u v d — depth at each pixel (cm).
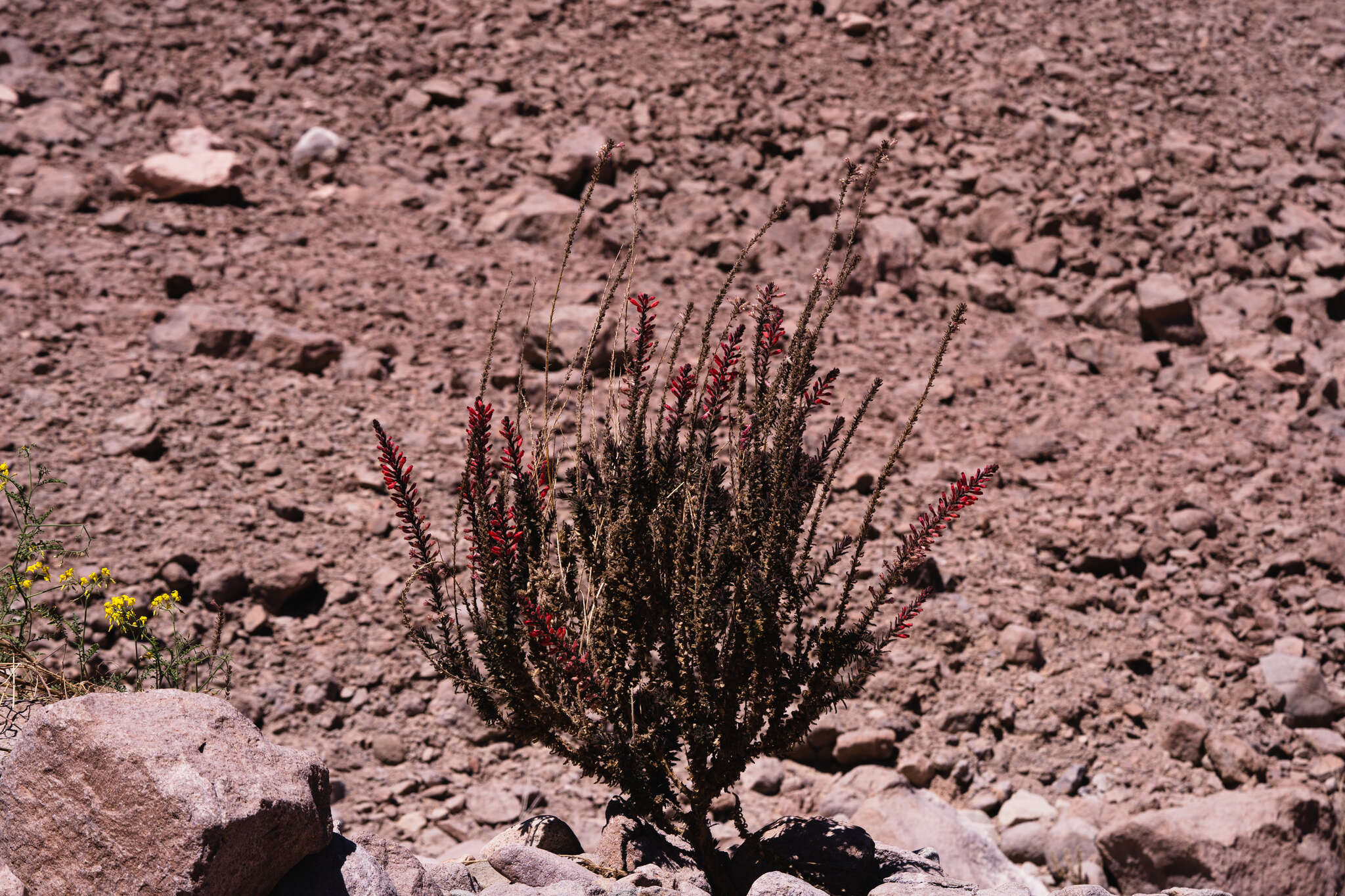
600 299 805
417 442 652
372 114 1029
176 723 233
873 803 415
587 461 329
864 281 891
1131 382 822
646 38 1193
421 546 287
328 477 615
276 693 487
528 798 452
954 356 823
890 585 289
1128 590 607
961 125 1112
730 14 1240
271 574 537
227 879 216
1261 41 1362
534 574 288
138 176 865
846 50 1210
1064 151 1095
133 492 575
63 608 489
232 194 887
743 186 996
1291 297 931
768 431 306
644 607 303
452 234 888
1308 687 534
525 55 1141
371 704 492
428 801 450
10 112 927
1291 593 604
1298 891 410
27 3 1062
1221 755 491
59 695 301
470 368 722
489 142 1011
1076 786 487
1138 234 982
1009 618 572
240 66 1053
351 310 776
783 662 296
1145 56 1279
